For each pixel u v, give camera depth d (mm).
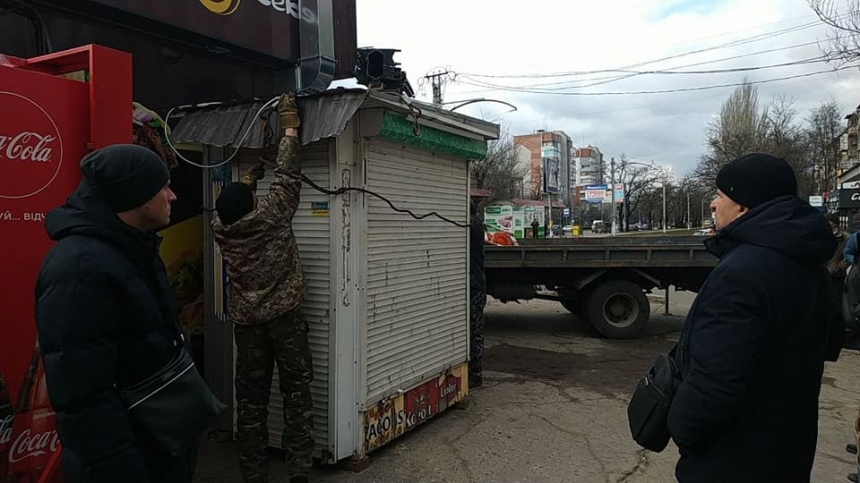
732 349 1750
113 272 1674
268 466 3535
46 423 2203
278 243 3223
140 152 1806
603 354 7191
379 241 3844
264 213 3172
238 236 3174
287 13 5297
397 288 4031
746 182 1938
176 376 1847
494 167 39562
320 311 3611
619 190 55062
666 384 2080
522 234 31000
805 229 1820
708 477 1885
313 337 3641
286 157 3281
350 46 6141
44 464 2207
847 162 61312
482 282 5676
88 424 1601
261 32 5043
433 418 4672
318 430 3629
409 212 4129
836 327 2043
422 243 4312
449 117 4246
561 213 67438
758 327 1760
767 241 1827
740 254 1860
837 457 4020
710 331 1809
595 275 8102
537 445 4156
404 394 4117
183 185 4484
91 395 1610
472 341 5617
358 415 3666
